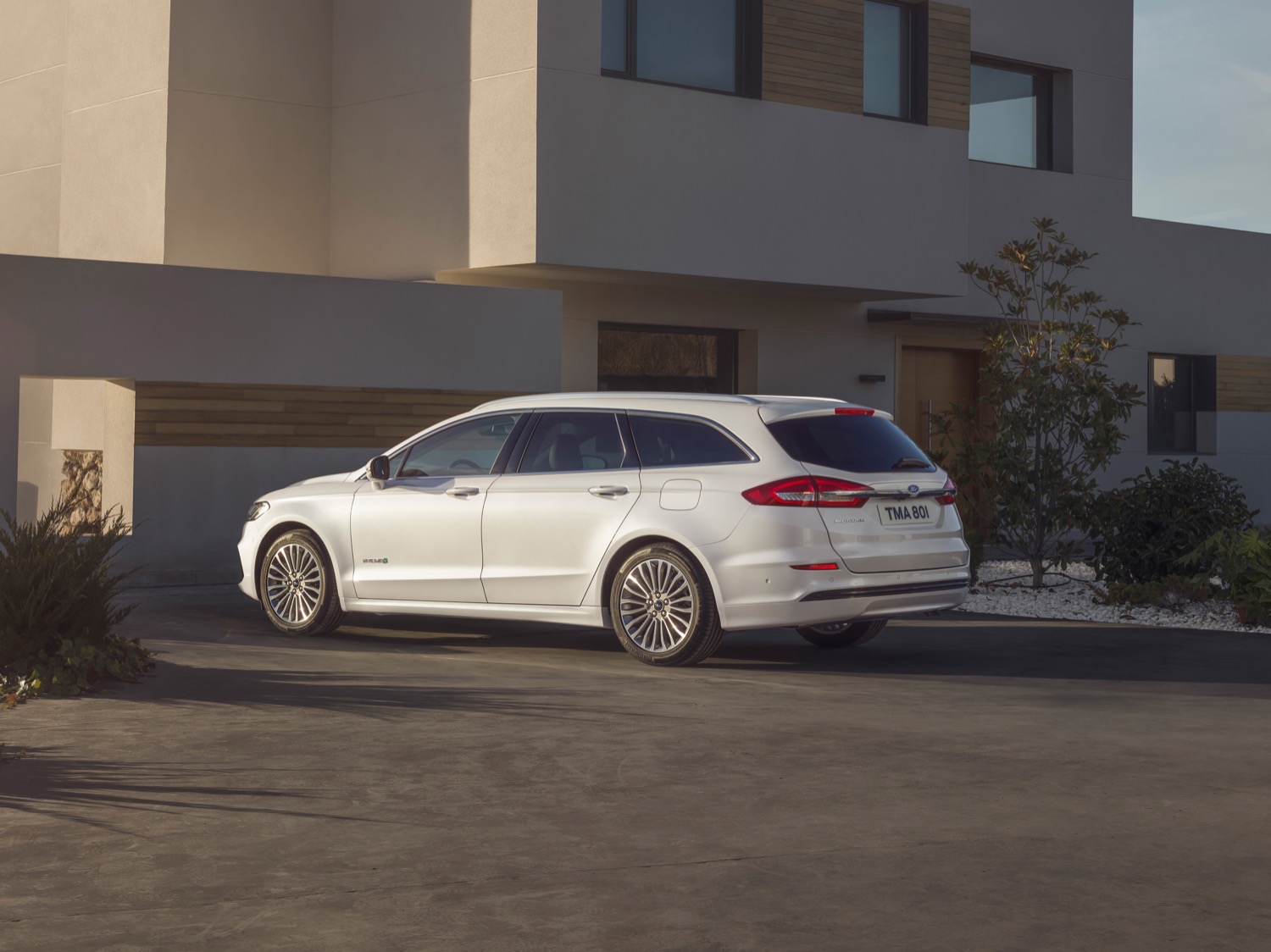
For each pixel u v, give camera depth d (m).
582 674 9.09
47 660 8.44
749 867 5.00
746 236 16.38
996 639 11.17
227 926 4.37
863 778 6.32
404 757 6.61
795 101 16.73
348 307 15.05
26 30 19.77
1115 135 21.67
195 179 16.89
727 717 7.65
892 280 17.58
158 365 14.07
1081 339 14.50
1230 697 8.51
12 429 13.37
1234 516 13.77
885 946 4.24
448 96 15.92
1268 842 5.35
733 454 9.34
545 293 16.05
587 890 4.74
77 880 4.80
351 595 10.64
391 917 4.46
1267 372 23.31
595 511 9.66
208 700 7.98
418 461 10.69
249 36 17.16
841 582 9.10
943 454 14.91
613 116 15.38
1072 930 4.38
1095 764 6.62
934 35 18.02
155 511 14.12
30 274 13.45
